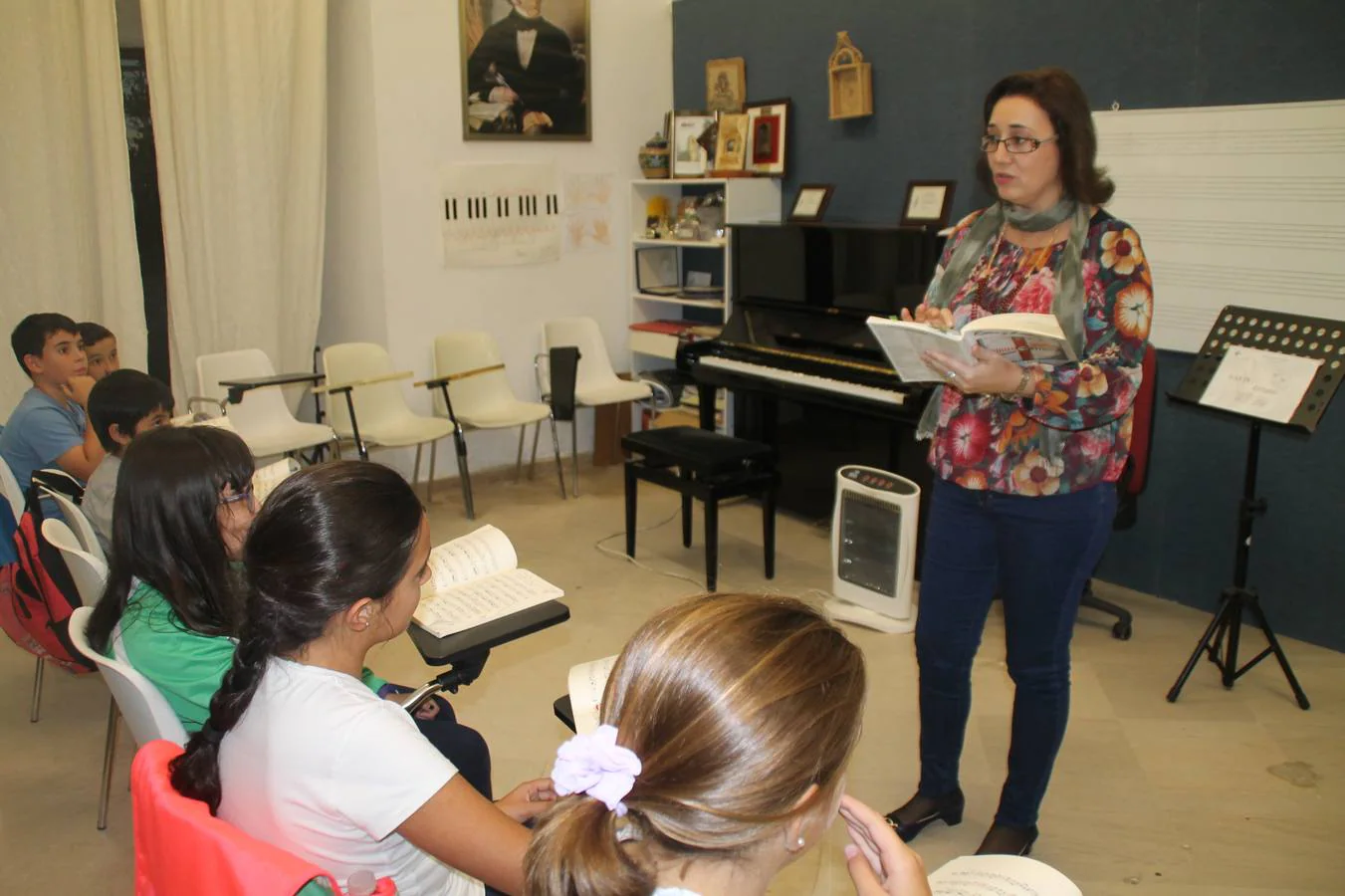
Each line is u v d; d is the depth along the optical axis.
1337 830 2.38
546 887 0.73
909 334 1.91
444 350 4.77
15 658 3.39
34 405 2.99
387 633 1.28
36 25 3.97
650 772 0.73
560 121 5.07
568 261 5.25
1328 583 3.25
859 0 4.35
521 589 1.74
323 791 1.15
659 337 5.21
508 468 5.27
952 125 4.07
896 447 3.97
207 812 1.05
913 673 3.16
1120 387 1.92
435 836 1.17
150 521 1.52
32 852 2.37
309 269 4.76
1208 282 3.34
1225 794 2.53
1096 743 2.76
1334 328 2.73
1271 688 3.05
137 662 1.53
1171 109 3.34
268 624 1.18
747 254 4.59
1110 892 2.18
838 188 4.61
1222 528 3.48
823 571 3.98
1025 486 2.02
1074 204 1.98
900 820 2.36
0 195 4.02
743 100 4.96
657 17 5.30
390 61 4.51
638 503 4.82
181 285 4.45
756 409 4.70
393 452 4.90
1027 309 2.02
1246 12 3.14
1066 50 3.63
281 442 4.16
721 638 0.76
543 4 4.88
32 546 2.37
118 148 4.18
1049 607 2.09
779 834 0.76
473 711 2.98
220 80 4.38
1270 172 3.13
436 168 4.73
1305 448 3.23
